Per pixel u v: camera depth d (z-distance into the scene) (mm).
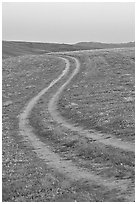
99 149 32594
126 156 29234
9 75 97438
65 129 43844
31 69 103062
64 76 88188
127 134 36688
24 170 29125
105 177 25781
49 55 130250
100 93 65312
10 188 24828
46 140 40938
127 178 24859
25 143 40250
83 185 24500
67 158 32312
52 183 25344
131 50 122625
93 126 43062
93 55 113312
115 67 91438
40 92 74312
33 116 54938
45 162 31672
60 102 62344
